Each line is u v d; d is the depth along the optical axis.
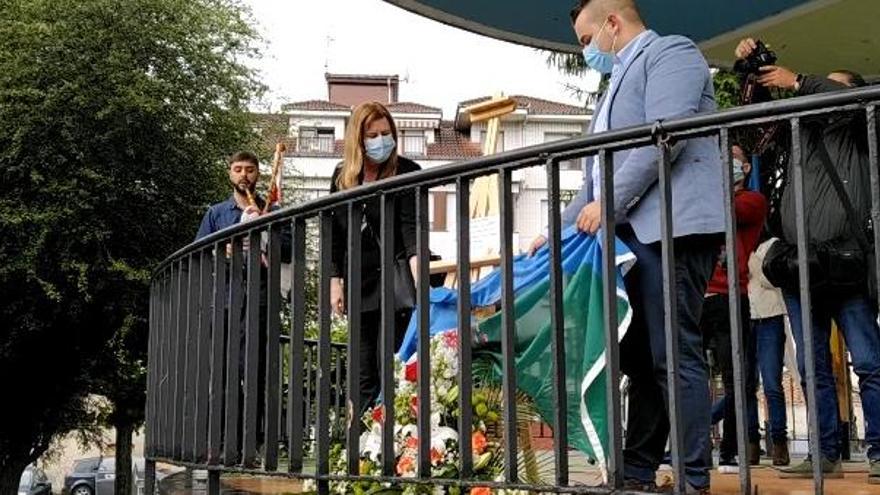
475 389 3.99
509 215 2.83
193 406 4.28
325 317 3.44
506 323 2.80
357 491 4.04
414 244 4.66
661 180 2.49
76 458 42.06
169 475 6.16
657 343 3.26
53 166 16.55
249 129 18.84
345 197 3.32
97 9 16.59
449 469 3.85
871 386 4.20
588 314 3.34
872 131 2.11
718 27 8.00
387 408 3.14
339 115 41.03
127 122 16.52
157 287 5.21
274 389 3.66
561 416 2.65
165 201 17.70
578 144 2.66
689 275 3.28
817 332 4.53
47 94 16.05
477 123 6.27
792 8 7.52
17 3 17.12
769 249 4.48
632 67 3.52
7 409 18.72
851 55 8.43
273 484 5.34
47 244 16.78
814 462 2.19
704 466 3.20
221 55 17.91
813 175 4.26
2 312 17.19
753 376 5.54
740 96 5.03
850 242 4.12
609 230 2.61
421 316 3.06
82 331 18.27
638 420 3.50
